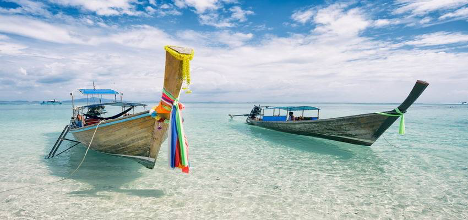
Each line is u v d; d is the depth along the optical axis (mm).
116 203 6395
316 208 6344
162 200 6641
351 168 9766
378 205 6555
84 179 8102
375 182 8227
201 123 27078
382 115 11016
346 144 14367
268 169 9555
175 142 5984
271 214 5996
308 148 13367
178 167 6051
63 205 6223
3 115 37125
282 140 15742
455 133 19281
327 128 13766
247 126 23953
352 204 6594
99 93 13594
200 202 6578
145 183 7855
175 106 6016
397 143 15016
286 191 7418
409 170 9539
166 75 5832
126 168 9320
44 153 11633
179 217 5754
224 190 7418
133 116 7547
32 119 29891
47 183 7703
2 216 5641
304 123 15047
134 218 5652
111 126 8203
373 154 12094
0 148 12789
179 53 5262
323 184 8016
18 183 7676
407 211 6246
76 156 11008
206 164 10156
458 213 6160
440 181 8352
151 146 7965
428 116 40656
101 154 11203
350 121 12320
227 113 48906
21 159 10508
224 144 14422
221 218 5762
